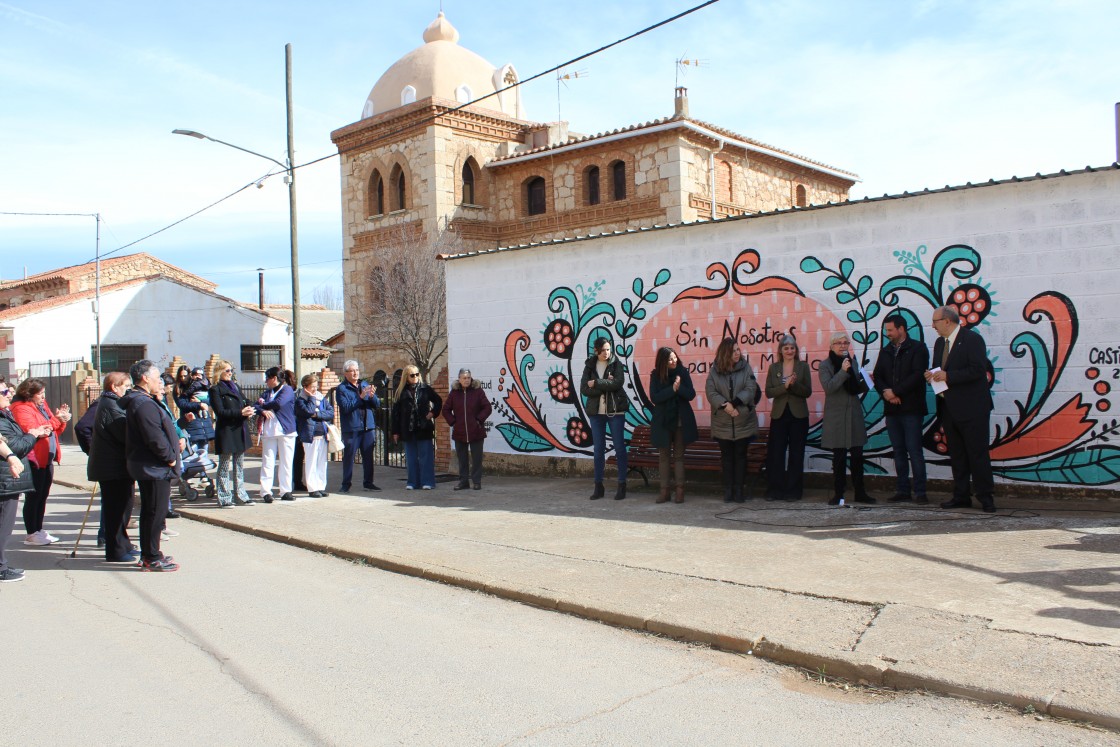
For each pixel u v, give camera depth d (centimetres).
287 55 1839
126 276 4291
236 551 915
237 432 1186
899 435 929
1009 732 405
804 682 485
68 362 2955
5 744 428
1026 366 905
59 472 1828
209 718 455
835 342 938
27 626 640
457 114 2933
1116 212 858
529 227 2975
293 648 569
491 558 788
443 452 1438
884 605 573
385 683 498
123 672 531
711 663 519
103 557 902
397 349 2930
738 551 753
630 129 2678
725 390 994
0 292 4534
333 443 1287
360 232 3139
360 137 3127
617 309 1223
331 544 889
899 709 439
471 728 431
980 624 524
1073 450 881
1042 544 706
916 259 973
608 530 883
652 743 407
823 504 950
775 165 3095
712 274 1130
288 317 5253
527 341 1328
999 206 920
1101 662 459
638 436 1170
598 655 539
